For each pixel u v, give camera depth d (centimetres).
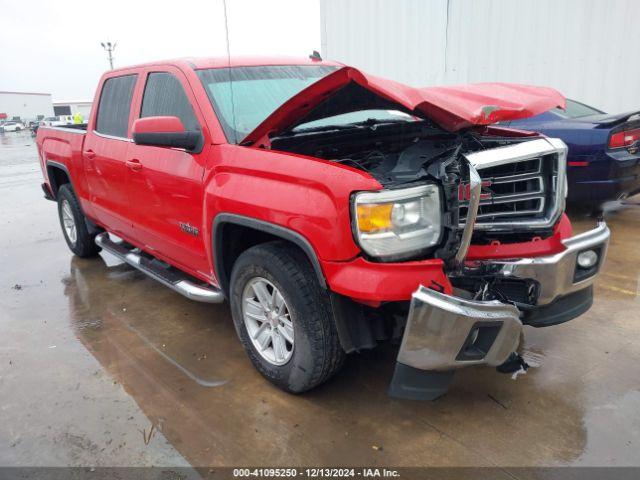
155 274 389
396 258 233
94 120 465
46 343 373
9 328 400
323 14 1021
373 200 228
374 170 267
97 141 447
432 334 225
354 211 229
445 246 242
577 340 341
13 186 1198
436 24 845
